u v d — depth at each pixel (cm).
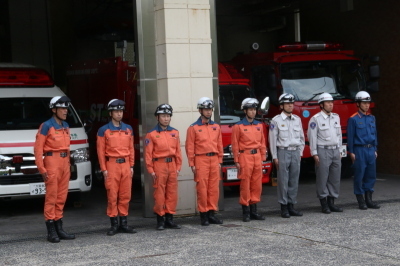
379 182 1350
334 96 1332
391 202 1112
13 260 776
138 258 759
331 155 1035
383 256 732
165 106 937
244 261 725
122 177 917
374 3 1464
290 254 752
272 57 1332
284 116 1014
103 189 1448
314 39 1667
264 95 1355
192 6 1053
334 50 1392
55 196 883
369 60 1385
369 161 1051
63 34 1867
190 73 1055
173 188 948
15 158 1077
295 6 1889
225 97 1247
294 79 1318
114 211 918
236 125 990
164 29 1035
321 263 707
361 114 1062
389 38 1433
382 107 1465
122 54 1367
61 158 889
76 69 1614
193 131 965
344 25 1554
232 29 2045
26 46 1830
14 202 1296
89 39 1817
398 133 1430
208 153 963
